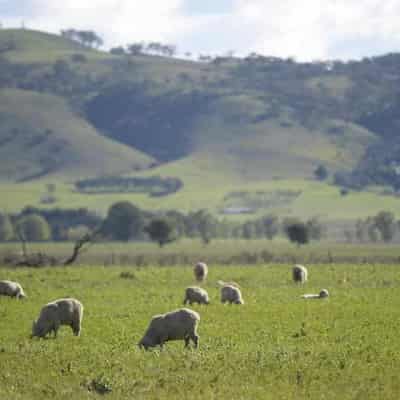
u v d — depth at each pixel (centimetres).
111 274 16762
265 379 6191
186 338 7500
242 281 15050
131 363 6788
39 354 7306
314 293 12569
